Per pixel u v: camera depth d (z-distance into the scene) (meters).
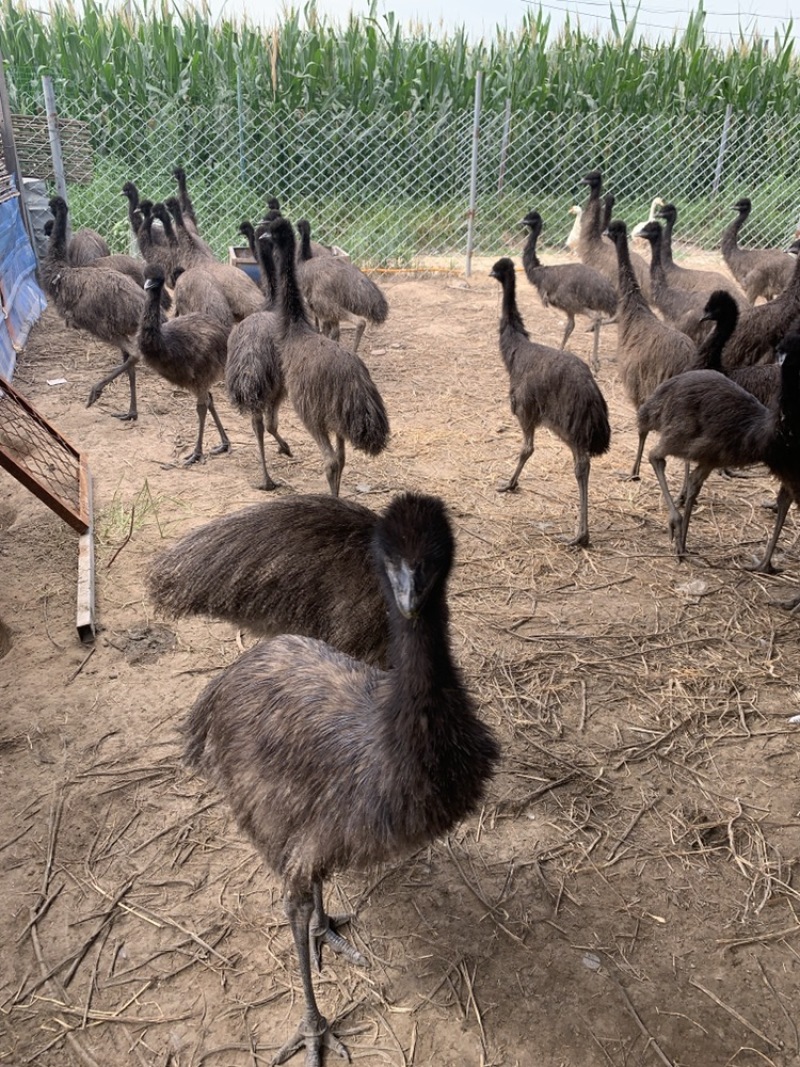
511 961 1.83
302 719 1.56
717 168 9.54
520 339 3.69
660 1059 1.65
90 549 3.18
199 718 1.77
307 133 9.00
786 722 2.54
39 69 8.84
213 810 2.17
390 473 4.09
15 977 1.77
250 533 2.08
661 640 2.90
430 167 8.99
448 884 2.00
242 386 3.69
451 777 1.39
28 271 6.70
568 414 3.36
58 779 2.24
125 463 4.09
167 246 6.48
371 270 8.23
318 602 2.04
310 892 1.56
